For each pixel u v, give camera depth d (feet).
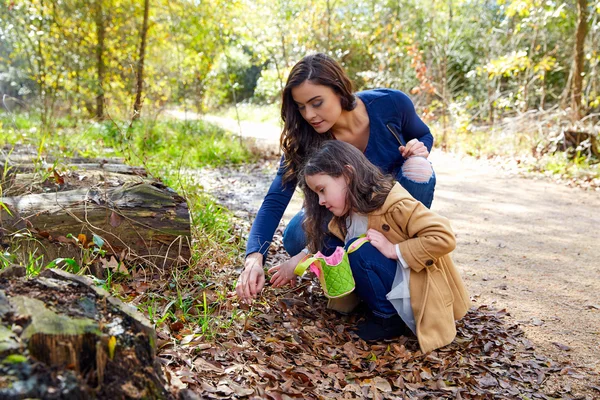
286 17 37.99
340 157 7.98
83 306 4.83
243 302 8.54
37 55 35.88
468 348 8.13
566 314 9.79
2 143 19.61
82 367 4.31
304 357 7.46
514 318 9.57
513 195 20.59
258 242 8.58
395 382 7.10
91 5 37.70
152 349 4.83
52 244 8.85
